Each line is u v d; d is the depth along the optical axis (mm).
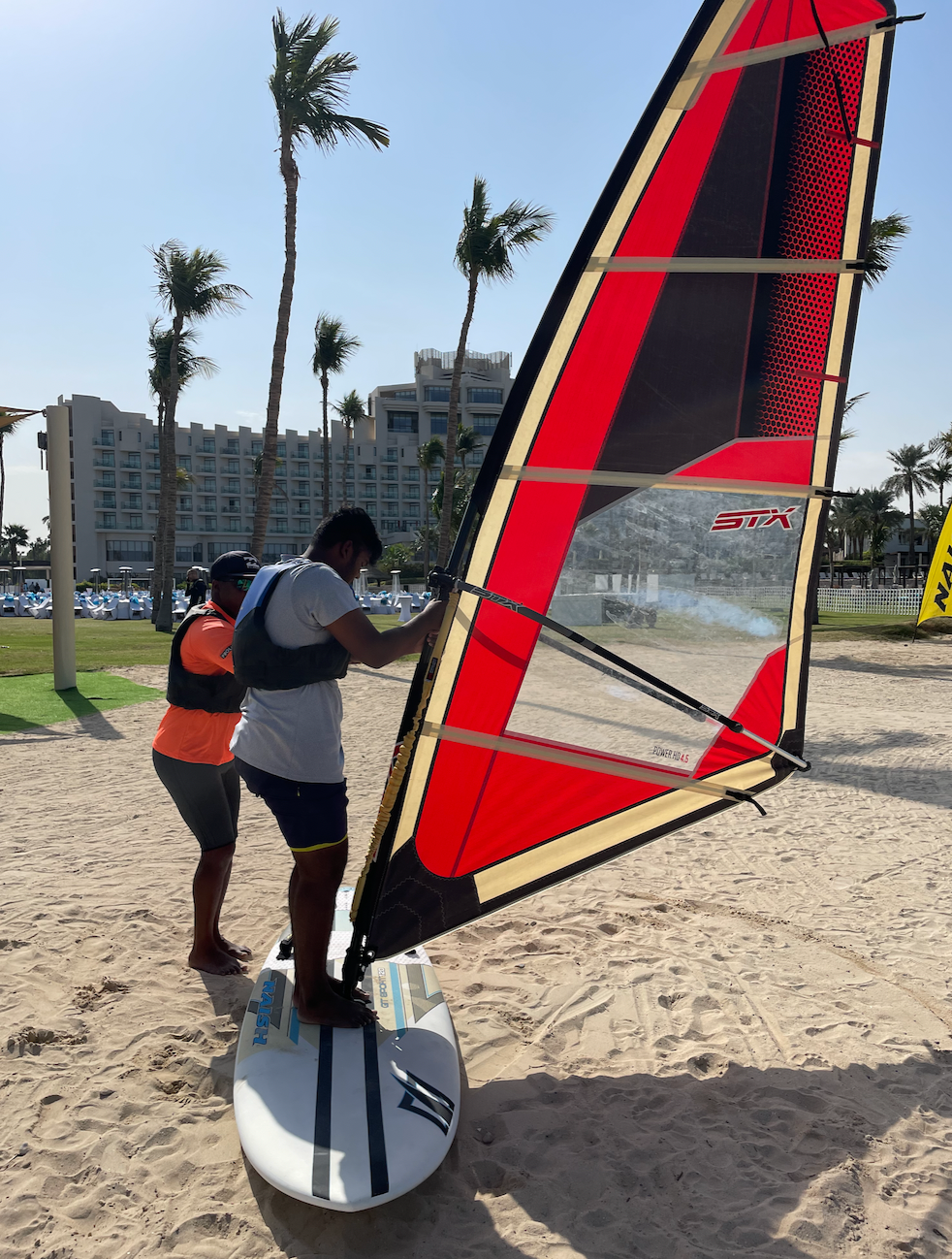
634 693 2668
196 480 90750
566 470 2465
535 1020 3172
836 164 2490
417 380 101250
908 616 32844
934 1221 2139
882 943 3896
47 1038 2957
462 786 2627
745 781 2818
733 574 2705
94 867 4777
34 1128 2471
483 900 2779
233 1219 2119
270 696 2506
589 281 2355
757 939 3932
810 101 2426
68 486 12141
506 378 102562
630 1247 2037
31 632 22938
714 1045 3004
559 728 2639
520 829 2732
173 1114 2549
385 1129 2234
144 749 8188
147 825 5637
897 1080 2785
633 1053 2953
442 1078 2467
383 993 2912
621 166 2289
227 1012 3150
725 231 2447
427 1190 2242
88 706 10781
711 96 2322
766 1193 2234
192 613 3195
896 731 9352
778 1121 2555
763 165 2436
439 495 63906
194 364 34094
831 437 2668
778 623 2750
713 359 2527
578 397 2430
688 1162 2357
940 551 19094
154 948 3711
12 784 6805
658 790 2768
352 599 2418
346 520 2619
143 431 89875
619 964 3650
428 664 2453
